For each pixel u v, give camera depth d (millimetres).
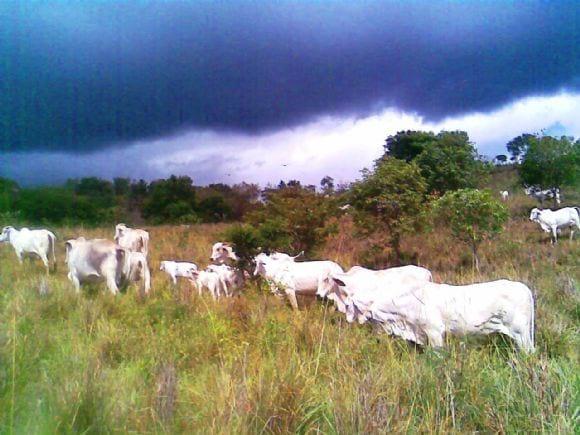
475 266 14102
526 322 6703
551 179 24812
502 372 5387
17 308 8461
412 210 15820
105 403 4625
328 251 17562
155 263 17922
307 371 5473
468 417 4648
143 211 32906
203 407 4859
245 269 13211
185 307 9078
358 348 6418
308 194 16125
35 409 4492
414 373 5234
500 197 30297
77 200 24375
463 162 26031
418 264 15570
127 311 8867
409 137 32000
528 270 12008
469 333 6832
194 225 31219
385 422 4363
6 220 20422
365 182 16234
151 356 6543
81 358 6047
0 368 4969
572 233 19000
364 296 8141
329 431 4488
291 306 10672
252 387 4914
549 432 4262
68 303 9555
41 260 17703
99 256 11562
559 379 5055
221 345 7020
